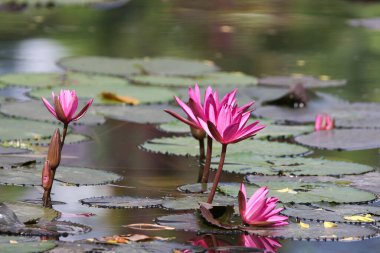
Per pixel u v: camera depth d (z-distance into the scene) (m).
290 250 5.95
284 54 17.00
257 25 21.14
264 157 8.84
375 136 10.07
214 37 19.09
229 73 14.36
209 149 7.69
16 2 24.12
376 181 8.03
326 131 10.28
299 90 12.01
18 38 17.70
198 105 6.64
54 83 12.74
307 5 25.69
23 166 8.05
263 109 11.65
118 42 17.92
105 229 6.23
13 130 9.55
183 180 7.91
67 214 6.62
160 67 14.70
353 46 18.14
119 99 11.78
